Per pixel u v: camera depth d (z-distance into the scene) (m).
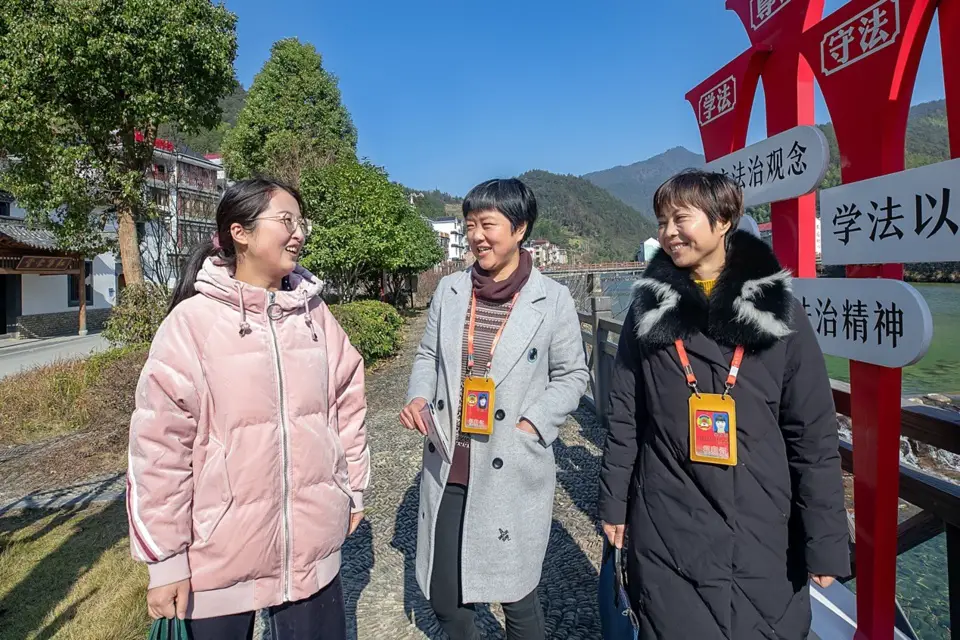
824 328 1.81
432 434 1.70
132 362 5.20
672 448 1.37
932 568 3.33
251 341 1.33
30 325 16.12
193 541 1.28
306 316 1.46
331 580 1.48
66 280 17.59
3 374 9.91
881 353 1.57
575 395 1.68
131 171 10.49
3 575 2.76
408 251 13.74
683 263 1.39
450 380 1.69
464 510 1.65
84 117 9.55
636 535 1.43
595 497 3.39
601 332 4.73
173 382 1.24
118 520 3.41
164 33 9.17
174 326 1.28
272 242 1.35
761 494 1.29
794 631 1.30
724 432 1.29
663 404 1.39
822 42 1.82
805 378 1.28
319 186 10.92
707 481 1.30
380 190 11.41
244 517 1.30
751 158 2.25
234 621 1.35
